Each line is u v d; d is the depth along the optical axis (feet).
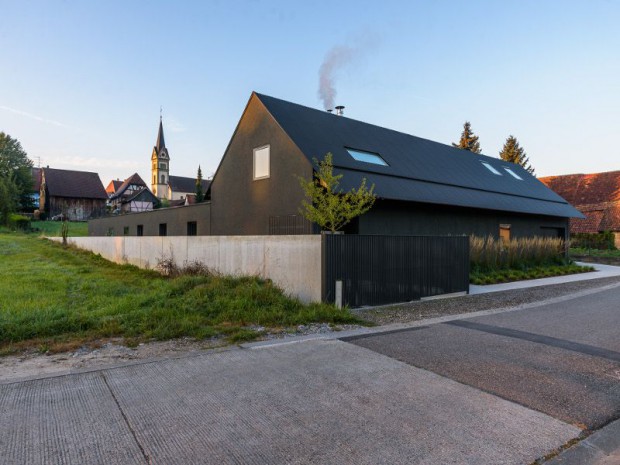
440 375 13.28
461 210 49.16
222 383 12.41
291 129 40.45
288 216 39.42
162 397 11.32
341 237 24.64
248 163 45.47
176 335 17.80
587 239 88.63
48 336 17.51
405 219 42.27
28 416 10.07
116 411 10.41
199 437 9.18
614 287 36.40
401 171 44.34
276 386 12.21
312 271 24.70
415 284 28.55
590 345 17.06
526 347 16.63
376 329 19.57
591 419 10.37
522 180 69.00
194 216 56.13
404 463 8.28
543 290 34.35
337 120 49.55
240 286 24.94
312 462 8.27
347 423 9.92
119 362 14.38
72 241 76.02
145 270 43.01
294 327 19.67
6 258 57.93
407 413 10.49
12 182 151.12
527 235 60.29
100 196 180.75
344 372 13.46
